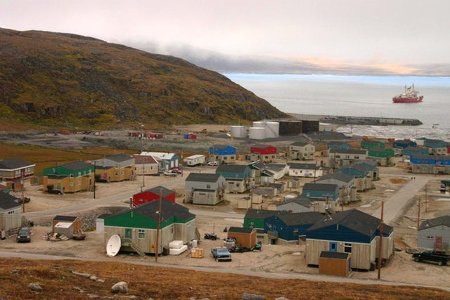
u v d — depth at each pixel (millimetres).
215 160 167500
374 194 123938
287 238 75125
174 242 65062
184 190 120062
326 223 61188
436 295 45312
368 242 58469
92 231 79000
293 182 128375
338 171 126875
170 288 39594
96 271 47062
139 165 143000
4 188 103062
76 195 111312
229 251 64875
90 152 177625
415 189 131250
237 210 103312
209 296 37656
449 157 159500
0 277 36406
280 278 52625
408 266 61344
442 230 70125
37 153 169625
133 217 63219
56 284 36625
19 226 75875
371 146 187375
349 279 54531
